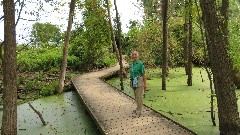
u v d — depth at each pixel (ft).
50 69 92.63
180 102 42.27
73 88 62.44
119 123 29.48
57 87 59.26
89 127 34.42
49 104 49.49
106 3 60.85
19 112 44.47
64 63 60.08
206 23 25.21
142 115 32.17
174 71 83.87
